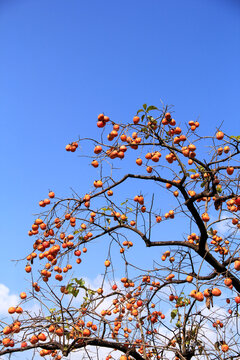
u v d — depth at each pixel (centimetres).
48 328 503
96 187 579
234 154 516
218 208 548
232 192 527
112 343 513
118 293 600
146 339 569
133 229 602
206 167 535
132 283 610
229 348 524
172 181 555
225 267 541
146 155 535
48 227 579
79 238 598
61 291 540
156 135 527
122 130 526
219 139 518
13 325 476
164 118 535
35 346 470
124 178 566
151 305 625
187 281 549
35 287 532
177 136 546
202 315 550
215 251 581
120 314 590
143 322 604
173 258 620
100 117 524
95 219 606
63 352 463
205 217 566
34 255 563
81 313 516
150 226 581
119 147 523
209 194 534
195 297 430
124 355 497
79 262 598
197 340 556
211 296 449
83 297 551
